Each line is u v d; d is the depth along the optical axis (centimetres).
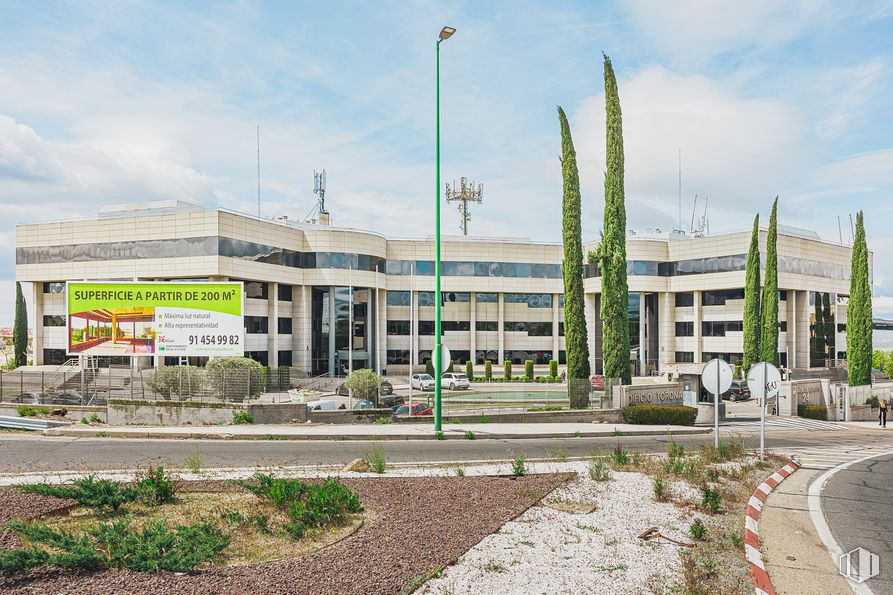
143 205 5191
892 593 685
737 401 4588
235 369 2511
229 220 4772
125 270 4928
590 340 6544
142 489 980
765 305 5131
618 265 3098
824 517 1025
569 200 3053
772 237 5075
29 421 2014
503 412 2519
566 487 1104
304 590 605
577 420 2605
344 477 1191
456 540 773
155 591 598
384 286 6100
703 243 6022
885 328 10106
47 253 5169
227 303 2653
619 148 3147
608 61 3161
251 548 752
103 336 2661
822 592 684
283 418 2203
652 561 717
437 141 2047
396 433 1914
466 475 1224
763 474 1359
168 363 4712
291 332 5672
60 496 905
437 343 1992
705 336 6112
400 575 648
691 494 1084
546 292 6531
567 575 662
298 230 5603
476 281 6400
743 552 780
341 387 4166
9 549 700
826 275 6306
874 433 2841
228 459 1463
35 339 5256
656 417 2680
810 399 3769
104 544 722
